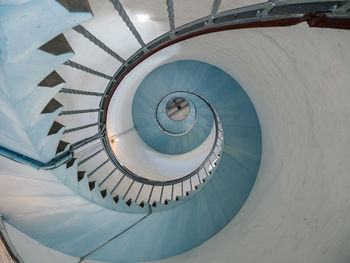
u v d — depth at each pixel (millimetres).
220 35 3137
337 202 1706
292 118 2574
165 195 6551
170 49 4277
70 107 2854
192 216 4047
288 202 2473
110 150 4734
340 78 1536
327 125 1829
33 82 1160
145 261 3600
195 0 2020
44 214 2551
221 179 4312
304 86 2107
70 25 1016
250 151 4352
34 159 1779
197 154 7824
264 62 2828
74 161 2484
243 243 3014
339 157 1689
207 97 5473
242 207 4008
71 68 2383
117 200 3531
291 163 2617
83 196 2635
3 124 1356
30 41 938
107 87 3479
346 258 1560
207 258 3281
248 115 4629
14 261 2250
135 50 2971
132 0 1795
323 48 1609
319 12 1250
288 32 1915
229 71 4836
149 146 7844
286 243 2275
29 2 800
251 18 1974
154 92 6641
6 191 2221
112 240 3398
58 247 2949
